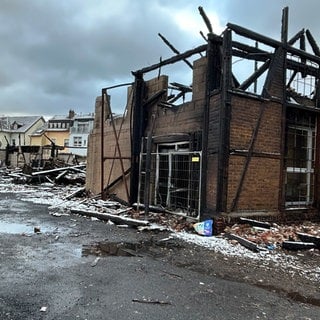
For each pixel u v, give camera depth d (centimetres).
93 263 499
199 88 887
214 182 785
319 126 966
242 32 803
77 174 2120
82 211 949
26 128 5962
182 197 917
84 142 5219
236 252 596
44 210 1023
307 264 540
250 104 809
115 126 1273
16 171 2636
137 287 411
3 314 324
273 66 856
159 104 1062
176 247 621
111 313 337
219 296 395
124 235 708
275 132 853
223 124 766
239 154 786
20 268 463
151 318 330
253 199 809
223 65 779
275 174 852
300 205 928
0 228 733
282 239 676
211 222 736
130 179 1119
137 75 1127
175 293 398
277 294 410
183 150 950
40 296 371
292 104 890
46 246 591
